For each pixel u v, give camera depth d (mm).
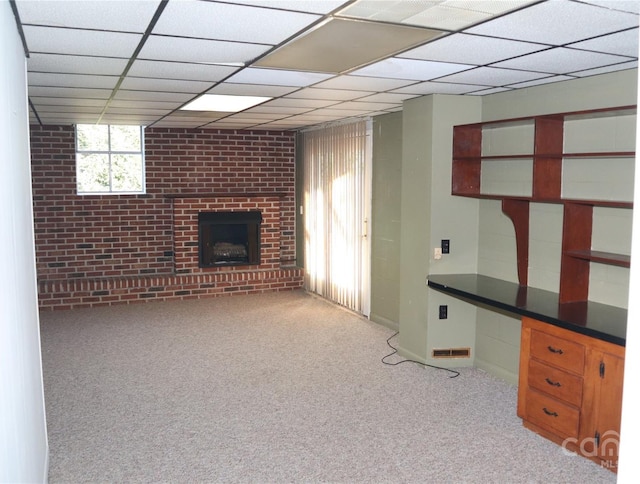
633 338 1500
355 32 2543
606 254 3545
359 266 6551
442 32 2555
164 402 4109
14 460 1807
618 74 3525
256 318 6570
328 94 4469
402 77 3715
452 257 4805
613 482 3004
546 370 3471
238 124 7055
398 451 3359
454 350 4883
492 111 4562
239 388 4387
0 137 1725
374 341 5641
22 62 2680
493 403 4090
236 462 3227
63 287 6977
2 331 1636
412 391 4316
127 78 3695
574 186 3832
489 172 4637
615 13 2246
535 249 4258
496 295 4000
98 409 3986
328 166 7184
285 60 3143
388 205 5977
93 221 7242
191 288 7609
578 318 3336
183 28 2461
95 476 3066
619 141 3523
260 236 7992
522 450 3371
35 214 6988
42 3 2070
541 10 2209
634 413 1502
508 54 3010
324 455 3309
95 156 7312
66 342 5621
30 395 2424
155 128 7449
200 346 5488
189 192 7680
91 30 2473
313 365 4926
